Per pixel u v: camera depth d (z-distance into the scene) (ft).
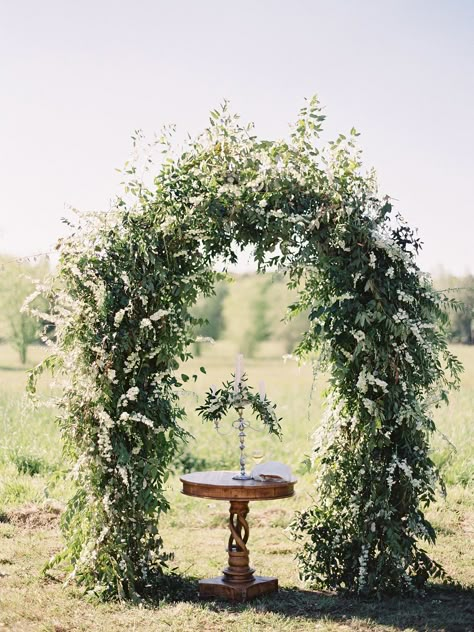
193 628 14.70
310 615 15.67
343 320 16.76
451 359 17.38
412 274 17.10
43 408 41.75
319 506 18.94
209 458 35.06
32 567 19.27
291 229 16.75
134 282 16.53
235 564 17.12
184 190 16.83
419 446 17.21
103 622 15.06
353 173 17.15
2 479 29.27
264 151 17.06
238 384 17.48
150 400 16.69
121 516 16.67
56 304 17.08
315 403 54.39
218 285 94.94
